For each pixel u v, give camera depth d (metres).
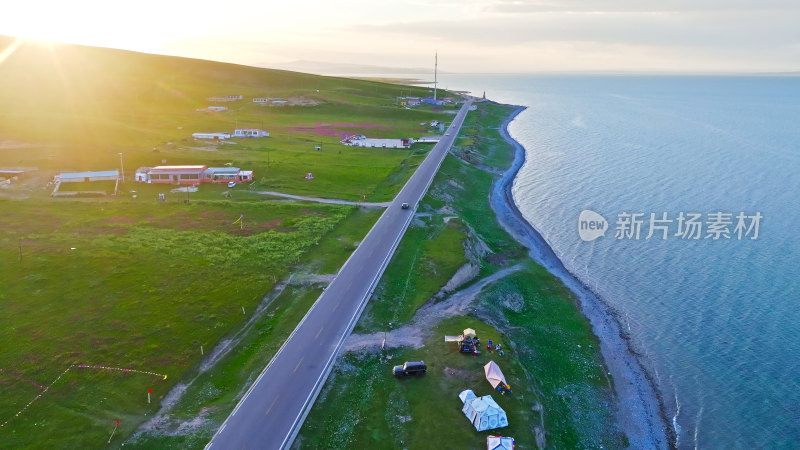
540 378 54.69
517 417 44.25
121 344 52.25
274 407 44.28
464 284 72.88
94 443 40.31
